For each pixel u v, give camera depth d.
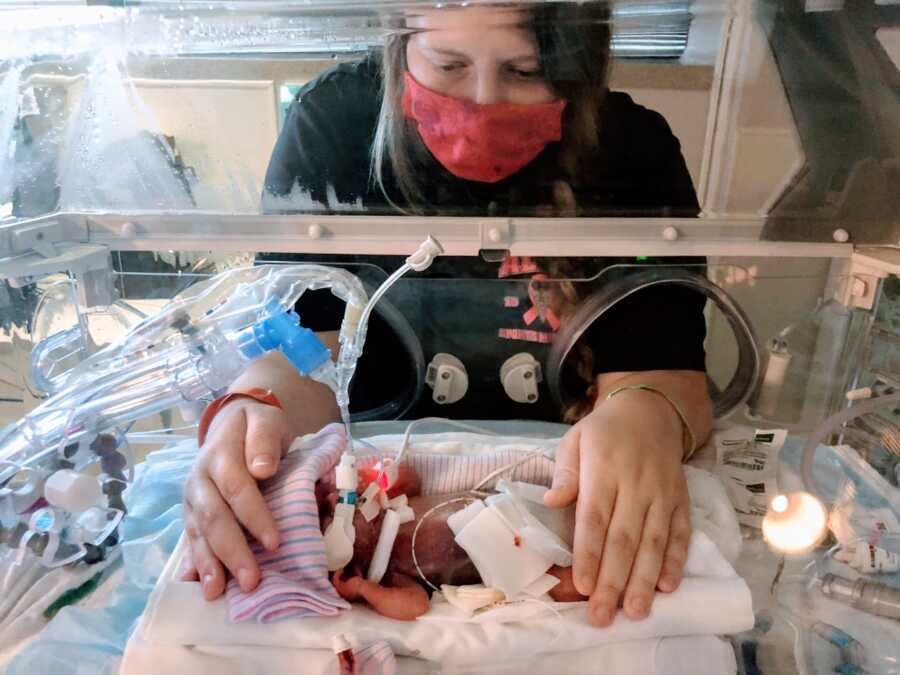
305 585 0.60
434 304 0.93
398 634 0.60
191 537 0.65
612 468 0.70
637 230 0.89
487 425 0.97
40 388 0.84
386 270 0.90
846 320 0.88
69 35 0.84
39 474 0.73
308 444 0.74
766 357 0.93
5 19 0.82
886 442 0.81
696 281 0.91
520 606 0.62
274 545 0.61
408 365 0.98
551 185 0.90
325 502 0.70
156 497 0.81
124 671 0.56
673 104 0.88
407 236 0.89
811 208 0.88
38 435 0.75
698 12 0.82
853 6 0.81
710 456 0.85
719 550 0.67
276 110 0.91
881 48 0.82
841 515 0.73
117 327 0.87
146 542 0.75
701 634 0.61
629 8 0.80
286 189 0.90
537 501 0.71
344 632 0.59
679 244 0.89
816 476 0.79
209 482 0.66
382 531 0.68
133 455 0.86
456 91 0.85
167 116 0.90
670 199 0.90
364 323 0.78
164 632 0.58
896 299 0.82
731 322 0.93
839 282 0.89
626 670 0.59
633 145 0.89
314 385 0.87
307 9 0.82
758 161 0.89
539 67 0.83
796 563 0.70
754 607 0.65
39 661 0.61
